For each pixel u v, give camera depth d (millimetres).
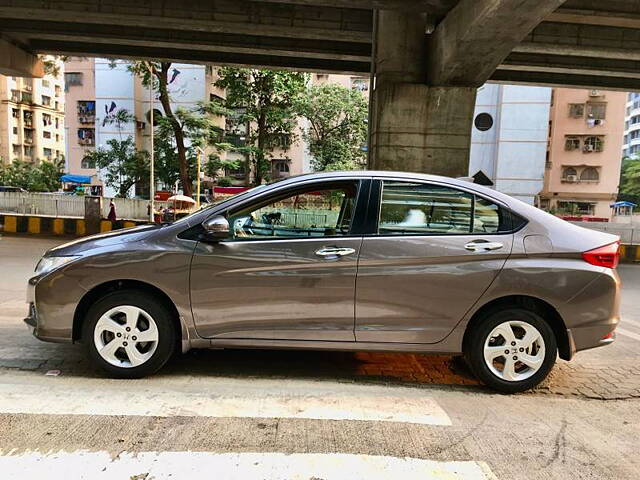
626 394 4016
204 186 36781
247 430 3061
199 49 15742
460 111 12516
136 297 3779
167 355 3844
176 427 3057
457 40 10508
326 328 3758
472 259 3727
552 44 13102
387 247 3730
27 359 4301
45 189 50250
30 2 12172
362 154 29719
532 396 3904
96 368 4113
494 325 3791
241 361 4461
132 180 31750
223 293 3730
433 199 3875
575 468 2777
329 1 10906
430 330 3770
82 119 43000
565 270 3709
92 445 2809
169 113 25125
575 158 42531
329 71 17234
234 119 28641
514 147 34844
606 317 3760
